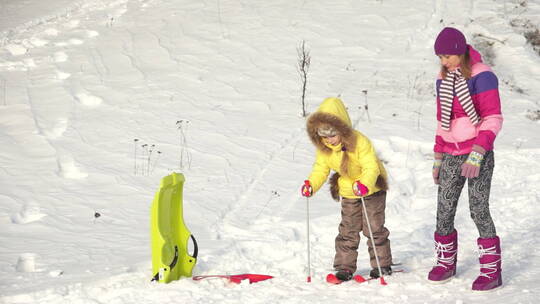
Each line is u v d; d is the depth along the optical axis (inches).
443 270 233.6
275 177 413.1
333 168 244.1
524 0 743.1
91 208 363.3
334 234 321.1
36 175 411.5
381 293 225.5
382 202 247.0
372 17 716.0
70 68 617.6
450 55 217.8
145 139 473.1
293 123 503.2
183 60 633.6
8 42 698.2
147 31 714.2
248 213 358.0
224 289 239.9
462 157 225.6
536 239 282.5
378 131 476.1
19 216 354.0
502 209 331.9
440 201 231.5
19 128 489.1
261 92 564.1
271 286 241.8
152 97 551.8
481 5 727.1
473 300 208.5
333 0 770.8
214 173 417.7
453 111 224.7
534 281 225.1
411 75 592.7
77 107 532.1
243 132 486.3
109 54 653.3
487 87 215.8
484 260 221.5
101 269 274.5
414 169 420.5
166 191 253.4
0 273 273.6
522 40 649.6
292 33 689.0
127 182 402.9
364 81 583.8
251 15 741.3
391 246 298.8
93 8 817.5
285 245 302.7
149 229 334.0
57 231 330.3
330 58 632.4
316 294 228.4
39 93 558.9
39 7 846.5
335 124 229.3
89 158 439.8
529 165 404.5
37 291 245.6
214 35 692.1
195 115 518.0
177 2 804.0
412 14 714.8
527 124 493.4
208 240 314.0
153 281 251.1
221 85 578.9
